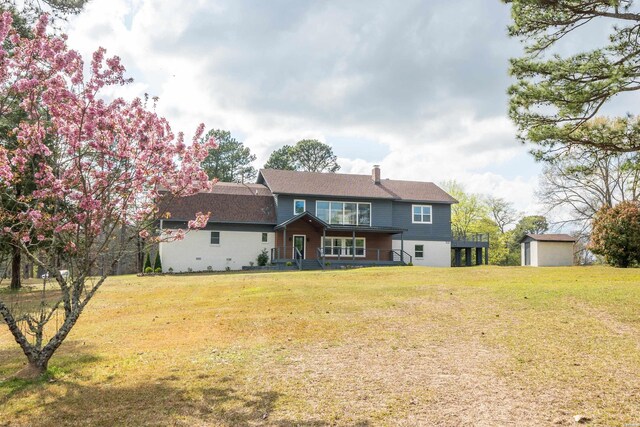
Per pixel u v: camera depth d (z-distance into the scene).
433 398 5.96
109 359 8.36
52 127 7.12
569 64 12.75
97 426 5.36
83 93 7.05
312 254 34.19
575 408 5.55
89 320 12.69
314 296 14.86
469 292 14.54
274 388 6.46
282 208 33.81
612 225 23.78
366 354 8.12
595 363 7.19
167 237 8.83
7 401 6.24
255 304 13.88
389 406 5.72
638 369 6.86
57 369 7.66
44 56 6.87
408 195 37.06
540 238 34.91
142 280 23.05
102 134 7.19
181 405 5.93
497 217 62.03
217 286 18.97
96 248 7.95
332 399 5.99
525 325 9.86
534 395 5.99
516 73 13.65
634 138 12.49
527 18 13.34
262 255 32.53
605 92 12.26
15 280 23.16
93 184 7.32
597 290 12.84
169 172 7.92
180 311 13.59
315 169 66.81
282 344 8.98
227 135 61.56
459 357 7.81
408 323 10.60
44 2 13.07
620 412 5.38
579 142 12.86
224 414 5.59
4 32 6.69
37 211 7.02
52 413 5.79
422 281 18.45
